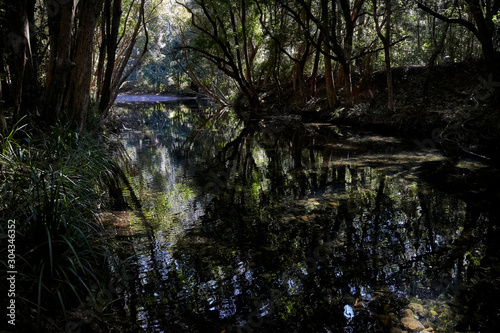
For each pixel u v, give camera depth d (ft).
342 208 18.98
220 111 78.33
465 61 46.62
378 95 51.62
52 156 19.33
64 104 25.98
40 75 34.42
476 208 18.43
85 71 25.68
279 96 68.03
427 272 12.67
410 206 19.03
